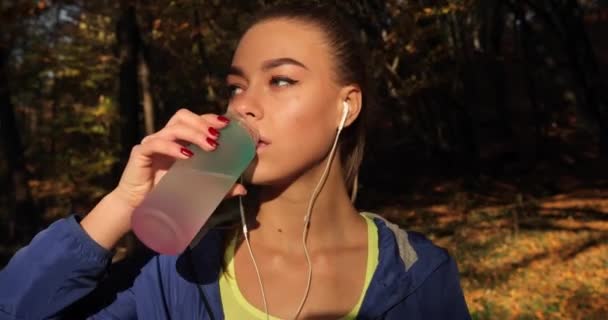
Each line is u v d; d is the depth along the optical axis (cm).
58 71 1172
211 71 1280
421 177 1591
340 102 134
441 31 1236
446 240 1023
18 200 1246
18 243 1230
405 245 139
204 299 125
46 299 118
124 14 882
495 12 1538
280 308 126
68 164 1257
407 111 1603
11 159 1242
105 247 120
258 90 127
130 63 888
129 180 120
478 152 1609
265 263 132
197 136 115
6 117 1224
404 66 1293
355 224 142
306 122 127
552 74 1823
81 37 1183
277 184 132
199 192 112
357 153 149
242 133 119
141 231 109
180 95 1541
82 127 1205
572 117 1844
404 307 132
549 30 1453
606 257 819
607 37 2348
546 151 1633
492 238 973
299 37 129
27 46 1125
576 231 966
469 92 1658
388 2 1059
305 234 133
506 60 1775
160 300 127
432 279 136
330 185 136
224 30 1081
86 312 128
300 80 127
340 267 132
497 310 686
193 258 129
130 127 887
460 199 1321
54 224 121
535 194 1309
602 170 1412
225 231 139
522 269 812
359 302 129
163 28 998
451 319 138
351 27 140
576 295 701
